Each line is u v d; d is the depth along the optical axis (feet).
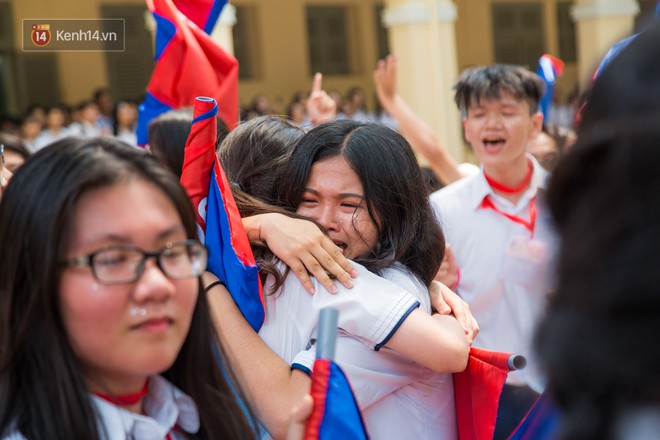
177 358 3.76
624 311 2.00
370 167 5.28
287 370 4.79
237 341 4.84
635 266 1.97
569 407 2.12
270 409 4.66
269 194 5.65
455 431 5.50
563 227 2.18
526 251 8.16
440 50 24.34
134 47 34.32
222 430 3.76
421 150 10.16
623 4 27.20
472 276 8.33
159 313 3.21
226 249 4.97
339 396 3.78
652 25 2.17
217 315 4.91
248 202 5.48
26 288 3.19
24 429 3.22
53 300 3.17
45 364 3.20
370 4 38.96
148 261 3.21
